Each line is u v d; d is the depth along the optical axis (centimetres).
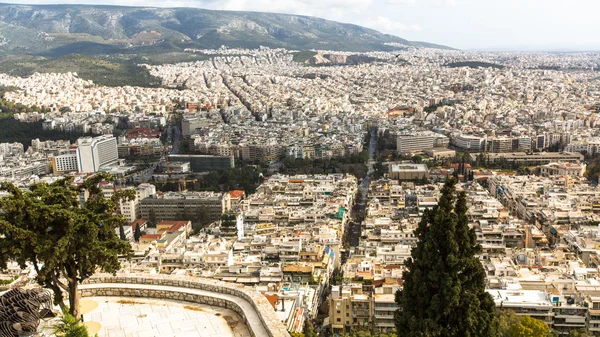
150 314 8506
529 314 19450
